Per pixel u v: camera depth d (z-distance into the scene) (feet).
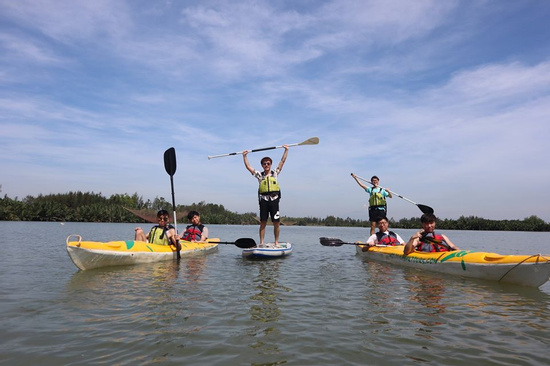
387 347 9.00
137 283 16.74
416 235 24.13
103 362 7.89
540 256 16.17
